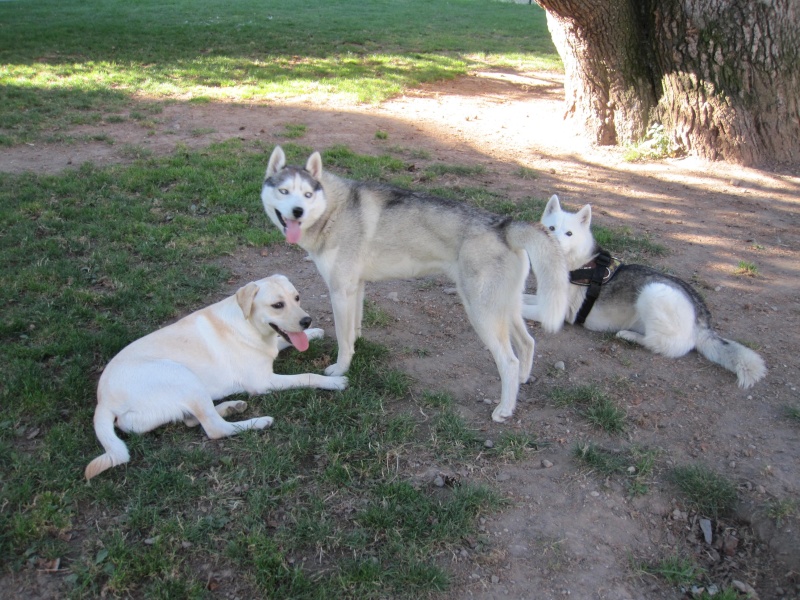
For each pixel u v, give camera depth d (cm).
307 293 556
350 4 2730
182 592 283
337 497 337
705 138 905
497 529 326
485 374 455
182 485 334
